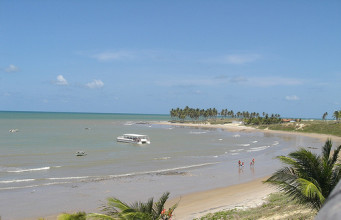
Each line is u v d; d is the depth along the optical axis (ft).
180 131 481.87
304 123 501.15
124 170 147.33
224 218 66.80
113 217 31.40
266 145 281.95
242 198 91.86
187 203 90.79
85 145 258.57
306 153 36.81
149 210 34.58
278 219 55.83
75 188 109.70
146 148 246.27
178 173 139.54
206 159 186.50
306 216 52.34
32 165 158.20
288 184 37.99
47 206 88.33
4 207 87.25
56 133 376.07
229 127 611.88
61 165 159.33
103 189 108.37
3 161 169.07
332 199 5.48
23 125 525.75
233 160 182.09
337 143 290.15
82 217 28.53
